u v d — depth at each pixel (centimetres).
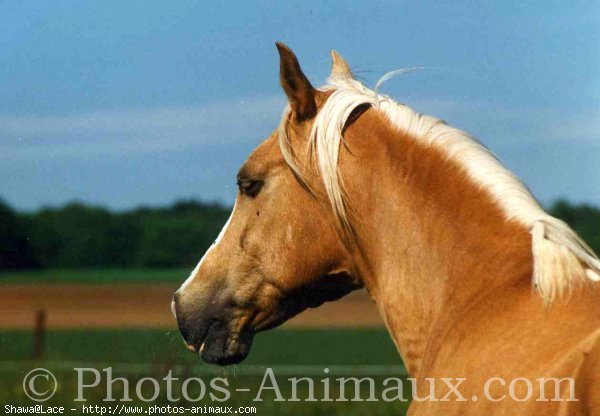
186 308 611
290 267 580
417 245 531
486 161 528
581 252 477
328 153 553
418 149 542
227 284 598
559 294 456
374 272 561
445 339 500
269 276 586
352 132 559
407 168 541
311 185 566
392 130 552
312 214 573
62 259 8025
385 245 545
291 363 2861
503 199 511
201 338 605
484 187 518
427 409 491
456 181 526
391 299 542
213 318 600
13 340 3547
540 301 462
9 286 6312
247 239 592
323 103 576
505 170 526
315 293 596
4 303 5319
